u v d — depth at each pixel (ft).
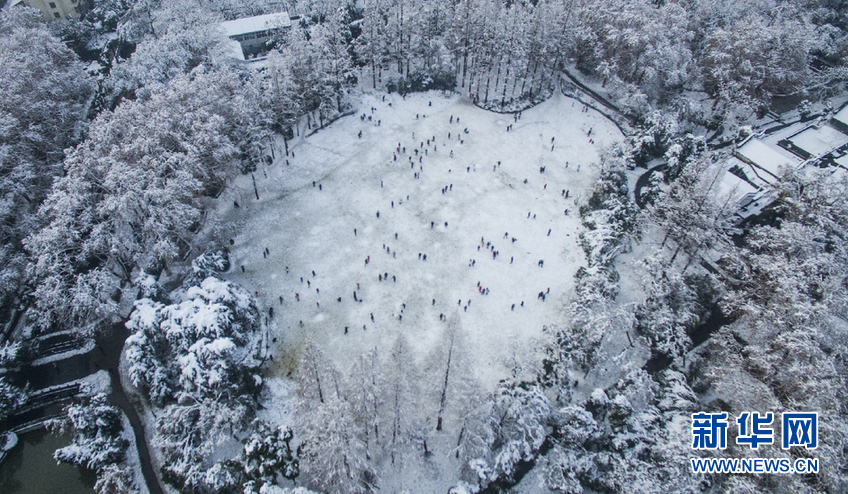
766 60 264.93
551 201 231.09
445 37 286.66
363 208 223.51
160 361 156.66
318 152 249.34
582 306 172.14
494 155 254.88
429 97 288.92
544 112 283.79
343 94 264.72
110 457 141.69
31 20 279.69
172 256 176.96
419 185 236.02
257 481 134.41
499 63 279.08
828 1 345.72
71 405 145.59
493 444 145.28
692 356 173.37
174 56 240.12
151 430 151.74
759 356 145.79
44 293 157.89
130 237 175.32
